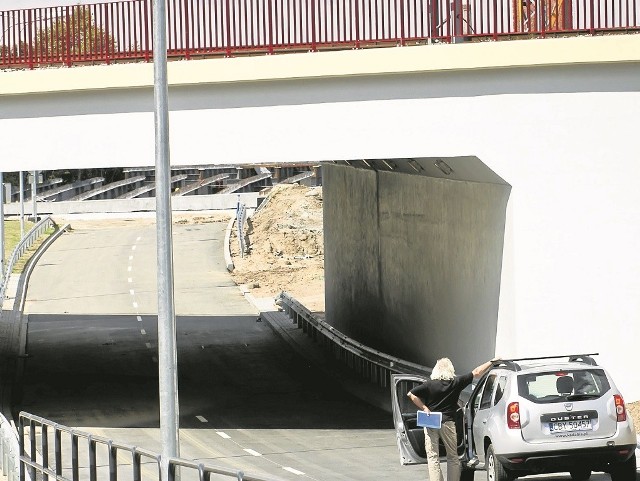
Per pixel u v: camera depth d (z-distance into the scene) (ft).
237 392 222.07
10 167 173.68
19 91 170.60
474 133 166.20
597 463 107.34
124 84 169.17
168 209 108.58
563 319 165.07
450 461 103.50
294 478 134.92
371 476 135.54
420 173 212.64
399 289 240.53
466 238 190.90
